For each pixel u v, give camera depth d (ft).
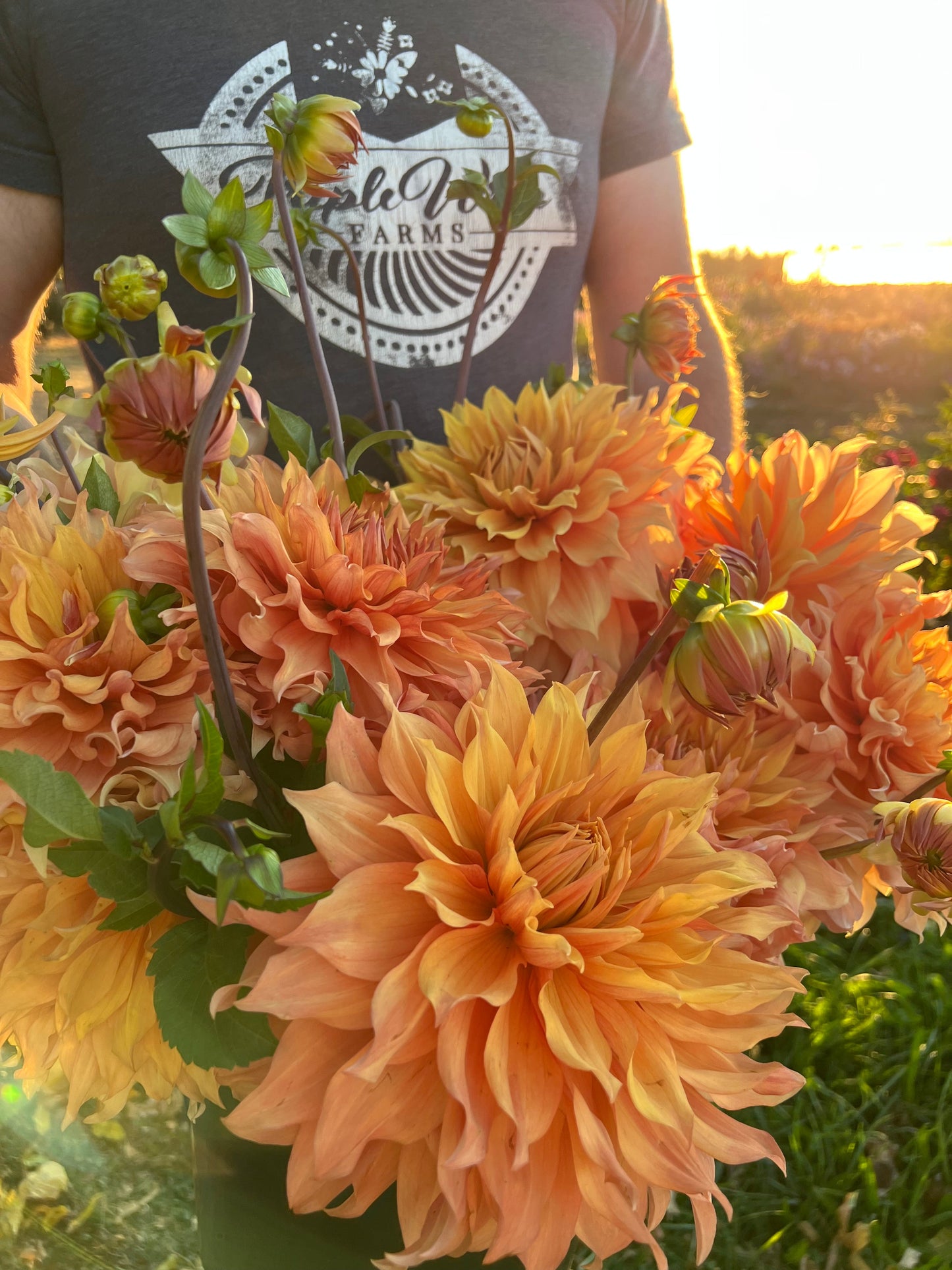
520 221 2.39
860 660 2.10
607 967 1.42
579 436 2.30
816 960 6.59
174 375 1.36
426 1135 1.36
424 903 1.42
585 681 1.73
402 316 3.19
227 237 1.35
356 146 1.71
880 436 19.93
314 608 1.64
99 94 2.89
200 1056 1.42
